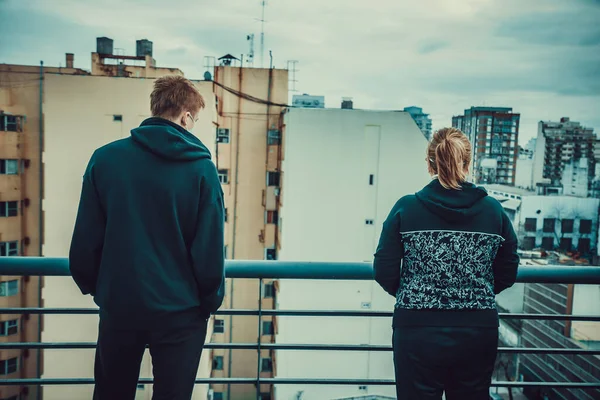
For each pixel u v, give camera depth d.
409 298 1.72
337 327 22.12
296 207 23.53
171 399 1.63
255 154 25.91
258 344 2.20
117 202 1.55
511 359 22.19
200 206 1.60
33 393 21.91
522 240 31.14
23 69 22.86
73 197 23.05
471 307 1.68
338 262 2.13
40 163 23.12
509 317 2.17
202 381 2.21
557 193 33.59
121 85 22.80
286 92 25.83
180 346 1.61
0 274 2.02
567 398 17.47
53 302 21.94
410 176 23.62
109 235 1.55
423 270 1.71
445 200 1.70
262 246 26.22
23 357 21.72
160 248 1.56
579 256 30.55
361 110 23.45
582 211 31.08
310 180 23.45
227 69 25.59
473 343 1.68
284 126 24.00
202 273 1.59
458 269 1.69
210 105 21.67
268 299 23.86
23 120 22.92
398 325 1.74
